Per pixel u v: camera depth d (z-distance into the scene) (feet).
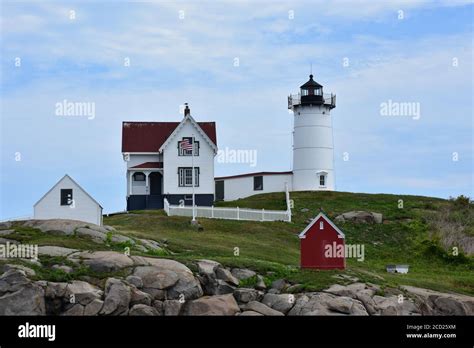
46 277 141.49
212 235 206.69
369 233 226.58
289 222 230.48
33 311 135.13
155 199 268.82
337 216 237.66
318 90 287.07
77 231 173.17
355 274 164.66
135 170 265.54
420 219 238.27
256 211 230.89
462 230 228.84
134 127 276.41
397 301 153.48
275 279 159.22
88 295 138.92
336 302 146.51
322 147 285.84
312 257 167.53
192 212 231.30
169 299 145.18
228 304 145.59
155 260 153.99
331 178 288.10
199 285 149.28
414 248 216.13
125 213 245.45
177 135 262.26
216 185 291.58
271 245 201.67
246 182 286.46
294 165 287.89
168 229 211.61
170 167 261.24
